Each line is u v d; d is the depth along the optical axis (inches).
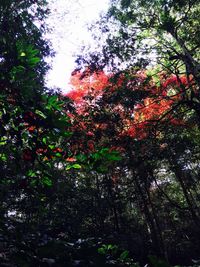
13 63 81.6
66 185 535.8
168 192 1120.2
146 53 576.1
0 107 82.7
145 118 612.7
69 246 132.3
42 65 407.5
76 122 470.9
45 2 351.6
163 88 590.6
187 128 602.9
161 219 1093.8
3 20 235.5
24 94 80.7
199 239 960.9
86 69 569.0
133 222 1048.8
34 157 83.7
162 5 536.1
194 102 518.3
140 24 571.5
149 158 543.8
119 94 522.3
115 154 86.9
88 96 550.3
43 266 112.0
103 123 510.9
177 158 666.8
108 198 845.8
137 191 781.3
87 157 87.6
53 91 394.6
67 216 627.2
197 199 1082.1
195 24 584.1
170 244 981.2
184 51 545.0
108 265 123.0
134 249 756.6
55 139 82.8
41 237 136.3
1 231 123.6
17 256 108.1
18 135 81.8
